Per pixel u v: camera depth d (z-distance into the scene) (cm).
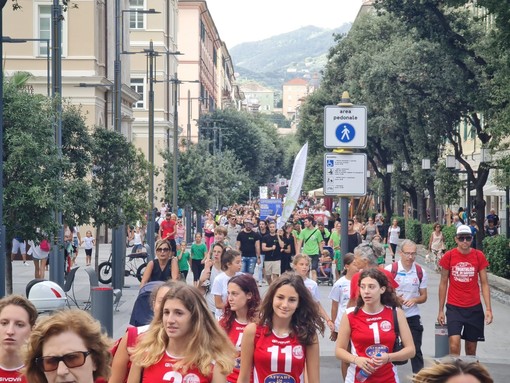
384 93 4066
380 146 6359
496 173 3341
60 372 501
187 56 11481
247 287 954
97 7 5181
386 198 6656
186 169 5662
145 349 648
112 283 2997
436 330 1332
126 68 6216
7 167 1989
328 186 1847
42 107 2141
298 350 816
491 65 3134
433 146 4678
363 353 937
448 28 3347
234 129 10706
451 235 4084
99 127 2881
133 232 5244
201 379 638
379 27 5672
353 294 1188
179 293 640
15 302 657
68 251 3281
